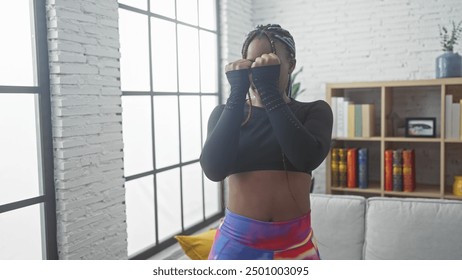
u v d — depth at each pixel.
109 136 2.21
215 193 3.55
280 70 0.91
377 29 3.53
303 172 0.93
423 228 1.92
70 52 1.96
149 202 2.72
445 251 1.87
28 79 1.90
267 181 0.91
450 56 2.97
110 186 2.22
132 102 2.57
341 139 3.32
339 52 3.68
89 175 2.09
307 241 0.94
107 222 2.21
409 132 3.17
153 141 2.73
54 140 1.96
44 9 1.91
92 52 2.08
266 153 0.92
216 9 3.48
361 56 3.60
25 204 1.88
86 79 2.05
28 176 1.92
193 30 3.18
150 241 2.73
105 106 2.17
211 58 3.44
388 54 3.51
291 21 3.83
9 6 1.82
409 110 3.46
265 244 0.90
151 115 2.72
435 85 3.25
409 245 1.92
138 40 2.61
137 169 2.62
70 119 1.97
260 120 0.94
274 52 0.91
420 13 3.38
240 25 3.73
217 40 3.49
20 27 1.86
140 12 2.61
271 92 0.85
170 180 2.93
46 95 1.93
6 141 1.83
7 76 1.82
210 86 3.44
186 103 3.11
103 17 2.14
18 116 1.87
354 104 3.45
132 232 2.59
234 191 0.95
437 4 3.32
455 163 3.34
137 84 2.61
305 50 3.80
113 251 2.26
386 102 3.23
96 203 2.14
